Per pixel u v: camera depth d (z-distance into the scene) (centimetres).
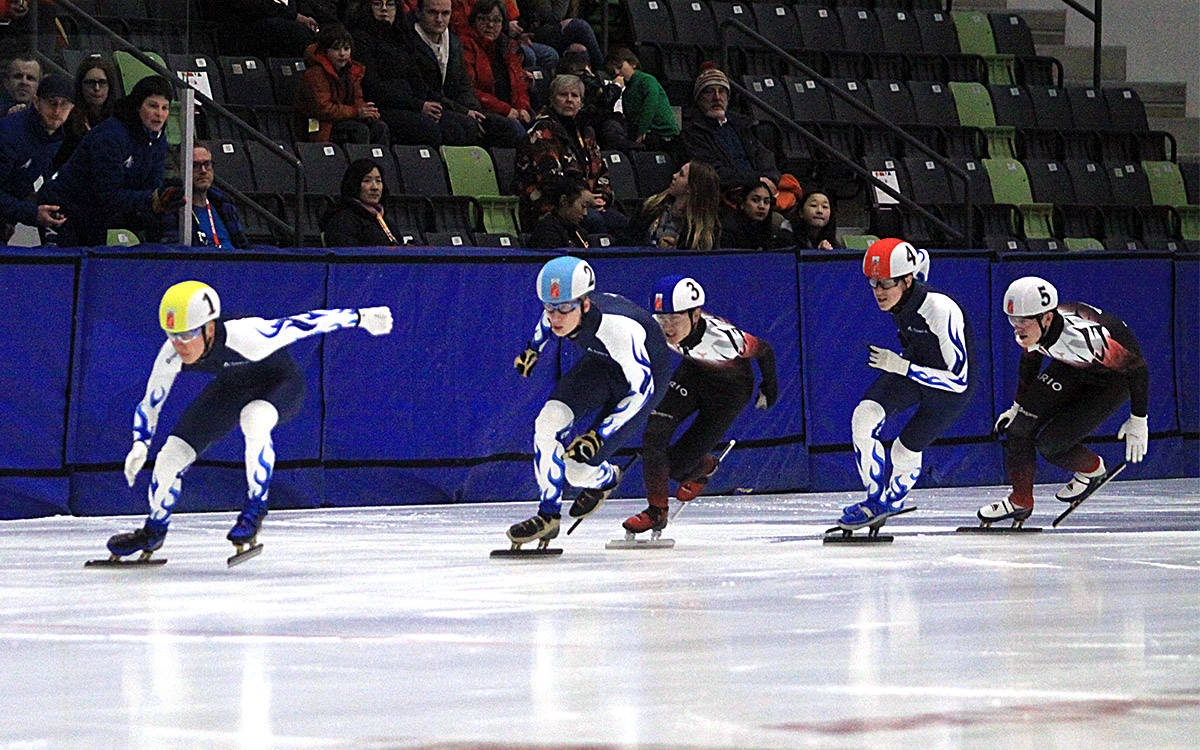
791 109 3177
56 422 1969
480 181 2698
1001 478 2506
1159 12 3919
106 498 1994
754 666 978
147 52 2064
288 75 2736
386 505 2141
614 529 1881
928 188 3130
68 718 828
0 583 1379
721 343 1712
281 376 1490
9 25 1955
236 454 2067
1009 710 848
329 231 2277
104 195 2003
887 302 1742
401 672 957
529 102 2938
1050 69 3600
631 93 2869
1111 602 1277
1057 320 1828
